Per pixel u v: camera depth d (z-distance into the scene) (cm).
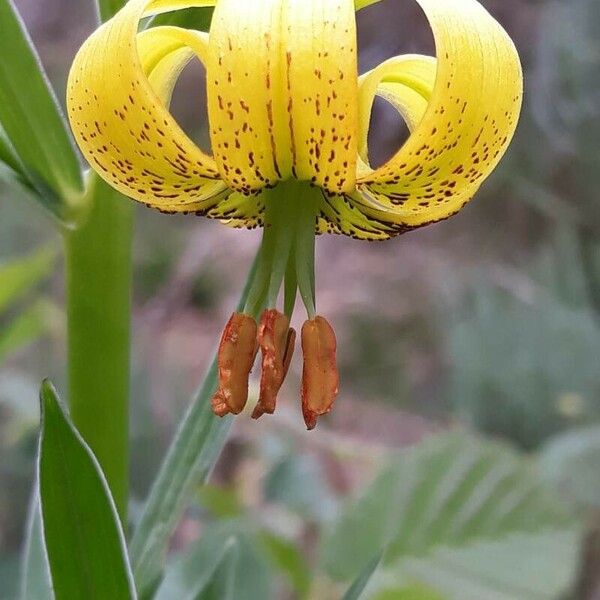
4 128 13
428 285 58
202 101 64
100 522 12
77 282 14
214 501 23
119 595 12
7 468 32
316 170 11
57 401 12
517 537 23
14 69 13
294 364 42
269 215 13
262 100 11
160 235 62
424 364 55
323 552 22
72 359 14
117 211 14
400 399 54
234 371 12
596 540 35
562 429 36
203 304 58
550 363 37
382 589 20
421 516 23
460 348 38
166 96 12
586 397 36
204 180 12
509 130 11
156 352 40
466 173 12
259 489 31
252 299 13
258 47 10
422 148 11
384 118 60
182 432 13
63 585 12
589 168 48
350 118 11
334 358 13
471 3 11
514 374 37
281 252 13
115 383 14
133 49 11
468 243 61
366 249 62
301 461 29
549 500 23
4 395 27
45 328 26
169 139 12
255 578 20
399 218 12
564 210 50
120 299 14
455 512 23
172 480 13
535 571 22
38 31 69
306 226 13
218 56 10
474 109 11
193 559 21
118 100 11
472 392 37
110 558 12
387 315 57
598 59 46
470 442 23
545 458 28
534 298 41
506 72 11
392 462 23
